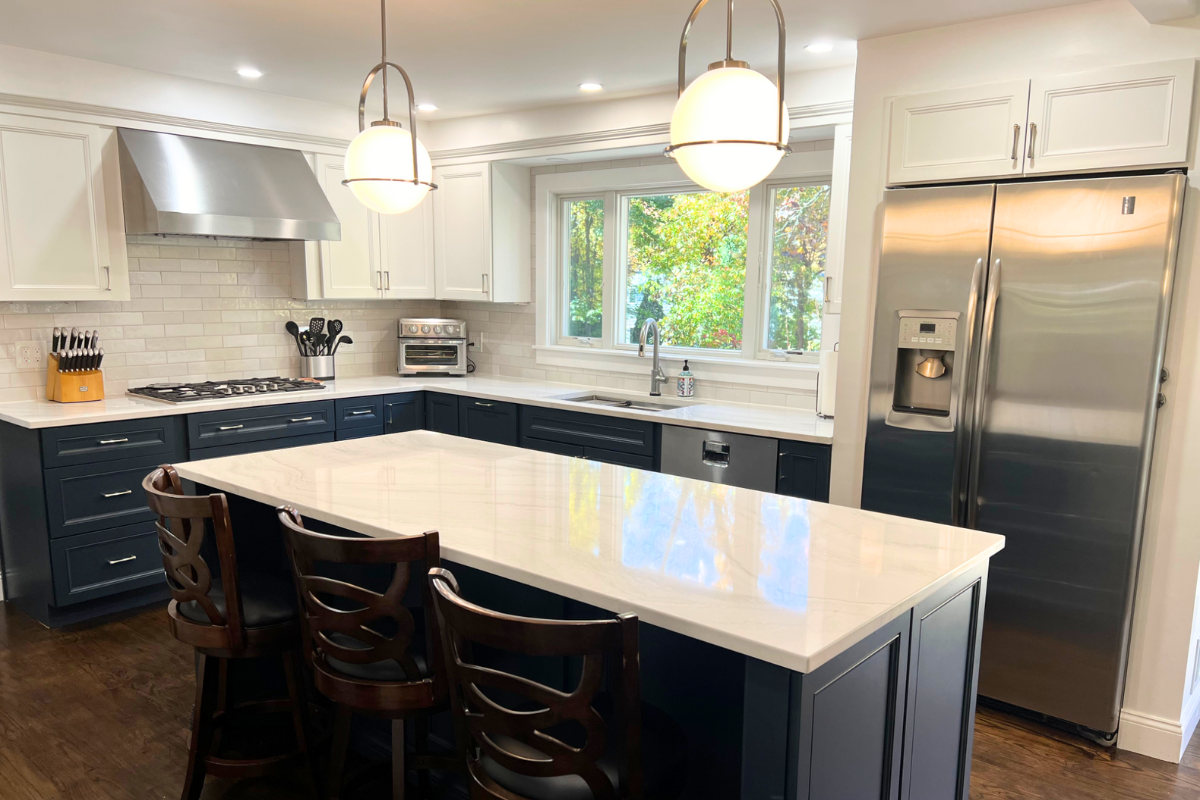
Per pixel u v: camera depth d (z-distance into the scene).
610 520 2.10
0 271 3.58
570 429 4.33
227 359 4.69
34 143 3.63
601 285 5.08
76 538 3.58
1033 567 2.86
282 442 4.29
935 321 2.95
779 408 4.21
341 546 1.75
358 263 4.90
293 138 4.50
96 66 3.73
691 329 4.74
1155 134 2.53
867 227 3.21
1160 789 2.56
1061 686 2.85
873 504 3.20
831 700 1.49
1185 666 2.69
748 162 1.62
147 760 2.60
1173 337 2.61
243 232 4.02
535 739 1.41
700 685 1.82
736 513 2.20
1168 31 2.57
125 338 4.25
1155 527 2.70
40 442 3.43
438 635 1.80
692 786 1.85
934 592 1.77
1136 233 2.55
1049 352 2.75
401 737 1.99
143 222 3.89
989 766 2.67
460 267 5.12
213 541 2.70
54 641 3.48
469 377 5.46
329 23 3.11
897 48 3.10
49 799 2.40
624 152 4.52
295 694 2.26
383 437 3.25
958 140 2.89
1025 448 2.83
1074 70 2.73
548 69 3.74
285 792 2.46
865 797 1.66
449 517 2.11
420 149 2.28
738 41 3.23
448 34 3.24
